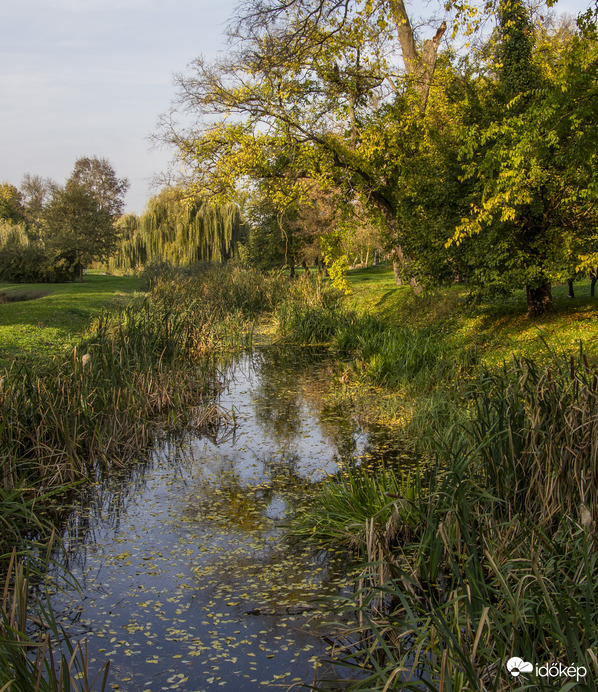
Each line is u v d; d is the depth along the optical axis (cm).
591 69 1178
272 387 1554
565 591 445
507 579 475
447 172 1655
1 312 2192
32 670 461
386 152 2475
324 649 513
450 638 403
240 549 701
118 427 1069
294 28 1897
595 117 1222
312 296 2688
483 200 1338
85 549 710
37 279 5488
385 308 2475
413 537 668
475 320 1841
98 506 838
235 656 504
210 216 4794
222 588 614
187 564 669
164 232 5172
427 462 942
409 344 1647
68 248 5322
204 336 1900
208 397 1428
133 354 1304
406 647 500
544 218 1511
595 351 1252
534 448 599
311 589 608
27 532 752
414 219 1873
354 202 3142
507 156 1285
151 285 3603
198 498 863
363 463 966
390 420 1202
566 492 569
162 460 1026
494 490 623
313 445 1084
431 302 2192
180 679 475
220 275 3309
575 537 514
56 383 988
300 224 3797
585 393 588
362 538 659
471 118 1616
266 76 2161
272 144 2411
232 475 952
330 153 2447
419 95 2406
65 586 621
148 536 743
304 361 1902
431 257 1727
